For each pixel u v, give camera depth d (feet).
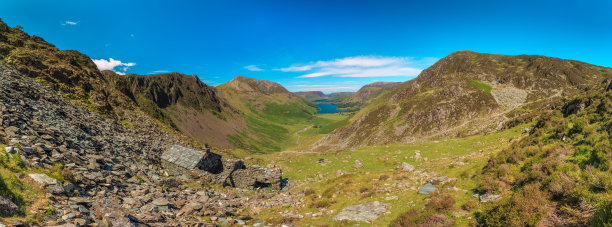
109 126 107.55
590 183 33.83
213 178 86.74
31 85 102.17
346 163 129.18
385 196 64.03
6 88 74.59
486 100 645.51
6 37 176.65
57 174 38.93
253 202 72.28
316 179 111.04
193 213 51.47
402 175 82.07
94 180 46.06
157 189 59.16
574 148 51.29
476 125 485.97
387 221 49.24
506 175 54.95
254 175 93.50
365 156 138.21
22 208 27.40
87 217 31.99
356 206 59.36
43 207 29.53
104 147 72.49
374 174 90.68
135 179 59.57
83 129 79.71
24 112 61.93
